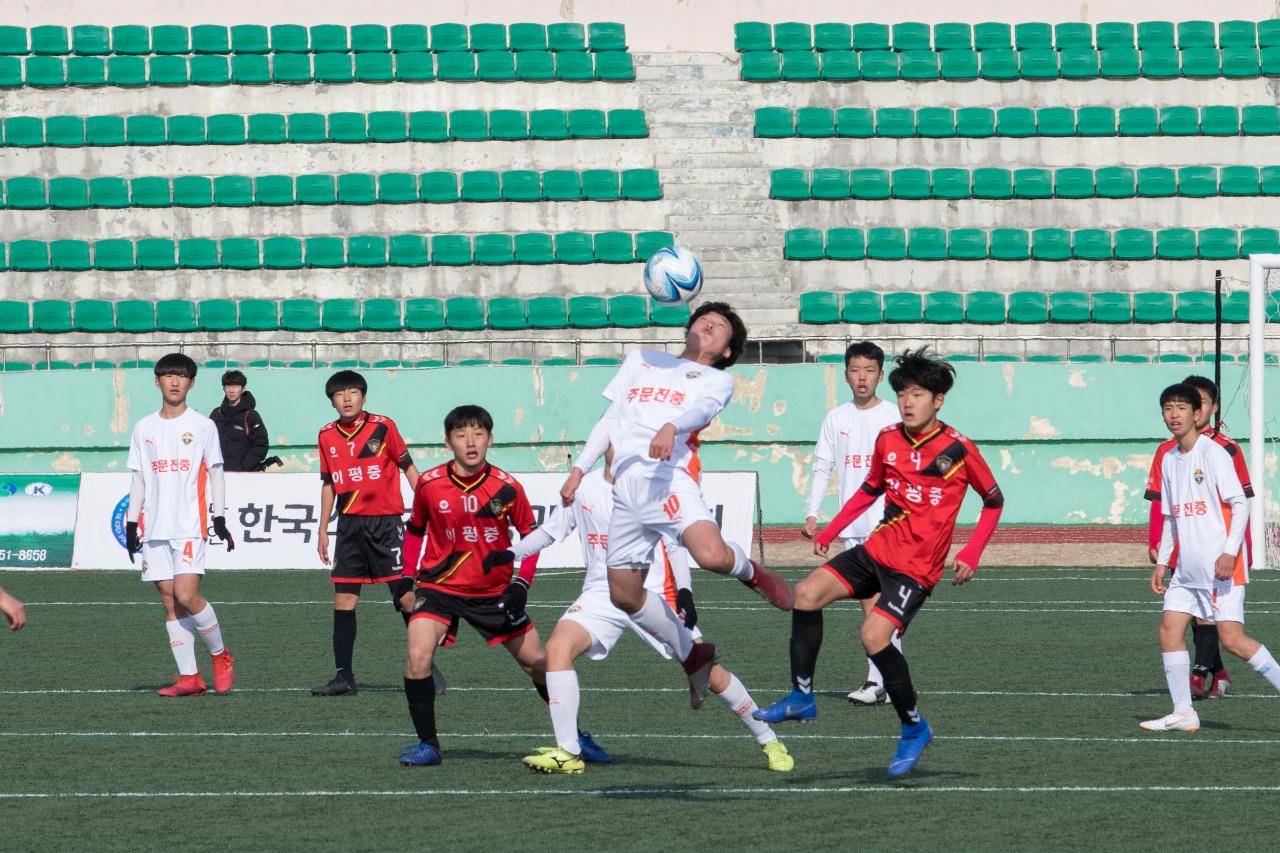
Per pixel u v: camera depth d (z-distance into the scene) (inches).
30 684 1374.3
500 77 3858.3
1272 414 3046.3
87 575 2417.6
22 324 3585.1
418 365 3501.5
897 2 4060.0
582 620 953.5
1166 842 761.6
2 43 3841.0
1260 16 4050.2
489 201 3693.4
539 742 1075.3
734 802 861.2
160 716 1194.0
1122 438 3134.8
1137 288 3659.0
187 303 3592.5
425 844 757.9
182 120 3754.9
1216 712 1213.1
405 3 4028.1
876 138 3784.5
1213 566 1114.7
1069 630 1745.8
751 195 3730.3
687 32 4030.5
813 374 3105.3
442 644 991.0
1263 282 2437.3
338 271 3636.8
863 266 3646.7
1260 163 3779.5
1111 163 3779.5
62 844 762.2
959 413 3144.7
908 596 934.4
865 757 1011.9
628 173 3703.3
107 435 3070.9
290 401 3110.2
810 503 1354.6
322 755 1019.9
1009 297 3602.4
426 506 976.9
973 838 769.6
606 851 741.9
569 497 928.3
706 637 1702.8
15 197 3678.6
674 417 911.7
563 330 3590.1
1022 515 3164.4
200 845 758.5
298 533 2450.8
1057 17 4057.6
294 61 3843.5
